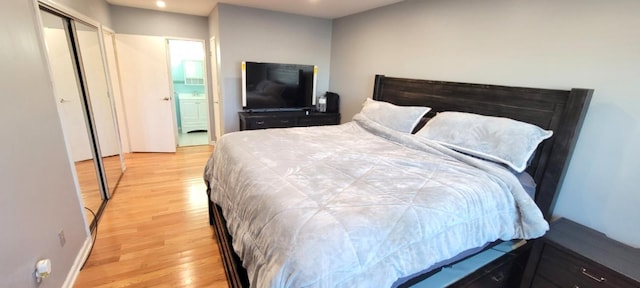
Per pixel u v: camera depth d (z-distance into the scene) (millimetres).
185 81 6055
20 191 1372
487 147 1987
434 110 2869
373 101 3373
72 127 2586
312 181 1526
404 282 1323
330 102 4734
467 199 1459
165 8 4219
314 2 3572
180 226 2529
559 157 1885
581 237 1717
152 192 3189
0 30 1317
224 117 4371
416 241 1233
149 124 4543
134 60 4258
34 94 1574
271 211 1229
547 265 1696
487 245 1698
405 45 3281
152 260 2066
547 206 1976
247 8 4074
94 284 1817
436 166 1844
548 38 2006
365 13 3896
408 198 1373
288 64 4406
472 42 2537
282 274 986
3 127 1286
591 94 1767
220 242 2055
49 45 2291
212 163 2473
